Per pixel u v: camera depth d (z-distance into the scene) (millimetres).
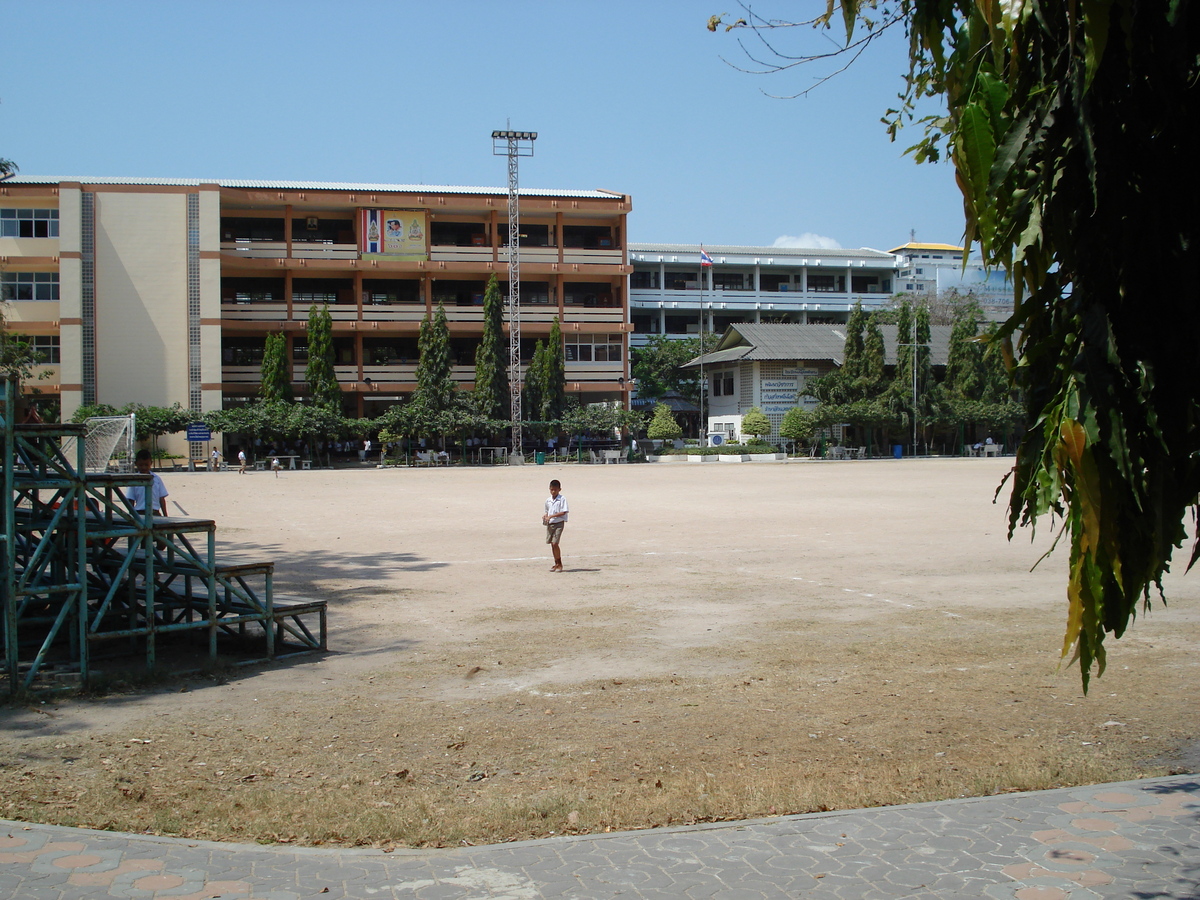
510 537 20219
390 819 5039
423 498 32062
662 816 5098
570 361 68875
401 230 63750
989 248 3252
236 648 9852
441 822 5023
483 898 4066
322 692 8016
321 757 6254
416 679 8438
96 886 4125
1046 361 3316
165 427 54156
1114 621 3053
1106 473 2883
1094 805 5203
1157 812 5090
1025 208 3166
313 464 60594
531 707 7484
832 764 6043
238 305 61219
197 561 8812
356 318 63656
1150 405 2943
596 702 7617
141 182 57281
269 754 6316
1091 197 3074
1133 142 3025
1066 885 4219
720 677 8406
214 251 57531
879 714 7215
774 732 6762
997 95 3287
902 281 95250
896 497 31188
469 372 66938
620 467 57344
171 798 5430
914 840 4723
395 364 65812
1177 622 10711
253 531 21516
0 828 4812
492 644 9883
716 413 76750
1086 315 3039
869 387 67000
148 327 56906
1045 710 7305
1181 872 4344
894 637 10062
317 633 10531
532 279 69125
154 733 6805
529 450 65375
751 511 26219
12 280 56281
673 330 89062
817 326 75062
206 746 6492
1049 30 3096
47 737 6695
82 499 8008
